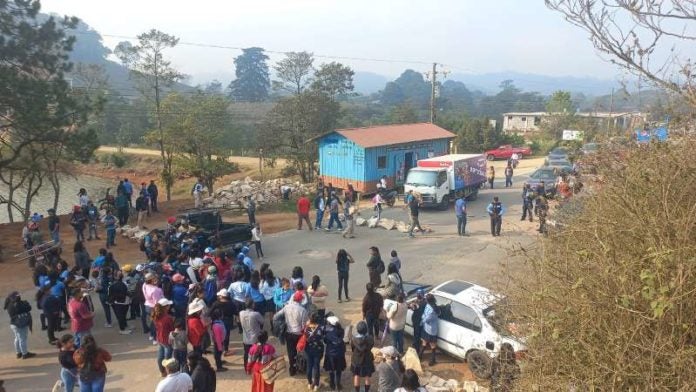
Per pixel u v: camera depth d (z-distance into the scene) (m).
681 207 5.25
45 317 13.12
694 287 4.64
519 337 7.36
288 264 18.88
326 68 53.06
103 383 9.27
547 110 65.06
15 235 22.53
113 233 20.77
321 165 33.62
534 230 21.94
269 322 13.76
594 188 7.62
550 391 5.62
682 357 4.67
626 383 5.02
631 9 4.95
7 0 22.53
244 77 141.00
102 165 64.50
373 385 10.74
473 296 11.71
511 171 35.25
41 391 10.55
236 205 28.52
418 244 21.06
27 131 22.52
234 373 11.25
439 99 141.88
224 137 46.88
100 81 57.12
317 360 10.34
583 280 5.37
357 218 25.05
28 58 22.89
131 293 13.23
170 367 8.23
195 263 13.86
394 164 32.59
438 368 11.47
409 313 12.70
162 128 41.19
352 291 16.06
